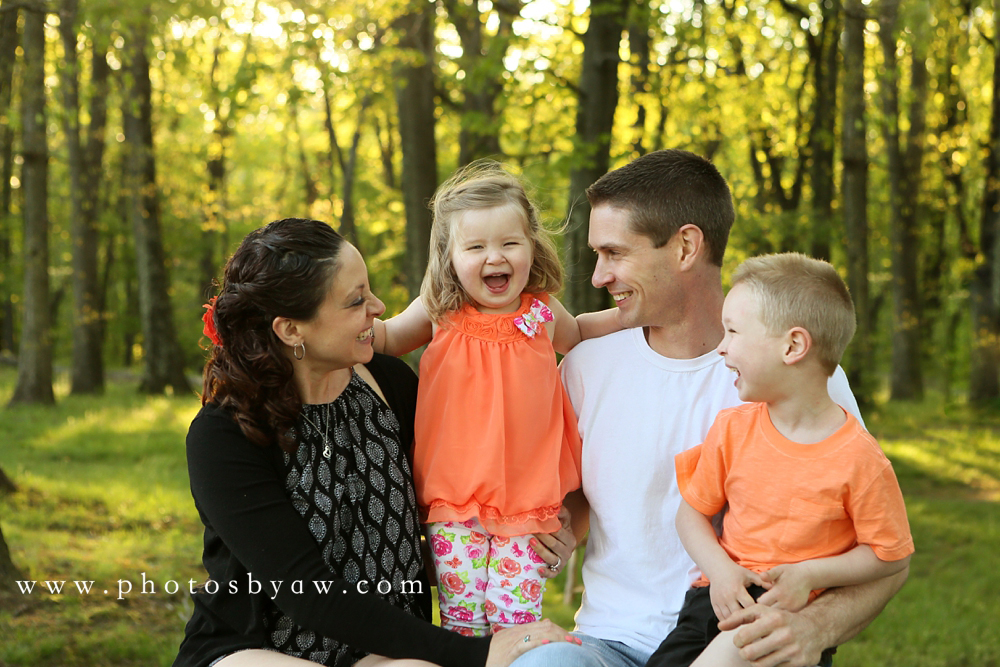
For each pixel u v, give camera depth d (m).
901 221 17.56
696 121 14.28
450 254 2.42
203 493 2.01
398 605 2.16
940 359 21.09
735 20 13.65
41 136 13.63
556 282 2.54
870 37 12.80
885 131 17.05
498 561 2.25
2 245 21.14
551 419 2.36
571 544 2.32
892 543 1.86
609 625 2.27
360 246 23.08
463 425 2.30
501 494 2.22
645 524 2.30
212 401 2.10
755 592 1.92
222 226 21.31
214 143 19.61
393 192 18.08
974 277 15.88
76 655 4.22
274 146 26.23
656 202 2.27
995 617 5.45
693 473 2.14
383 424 2.26
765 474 1.97
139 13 8.74
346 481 2.12
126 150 16.62
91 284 17.12
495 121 9.24
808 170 15.95
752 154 16.78
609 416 2.37
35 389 14.21
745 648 1.81
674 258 2.30
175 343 17.34
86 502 7.52
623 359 2.41
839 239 14.09
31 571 5.27
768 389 1.97
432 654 1.97
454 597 2.26
